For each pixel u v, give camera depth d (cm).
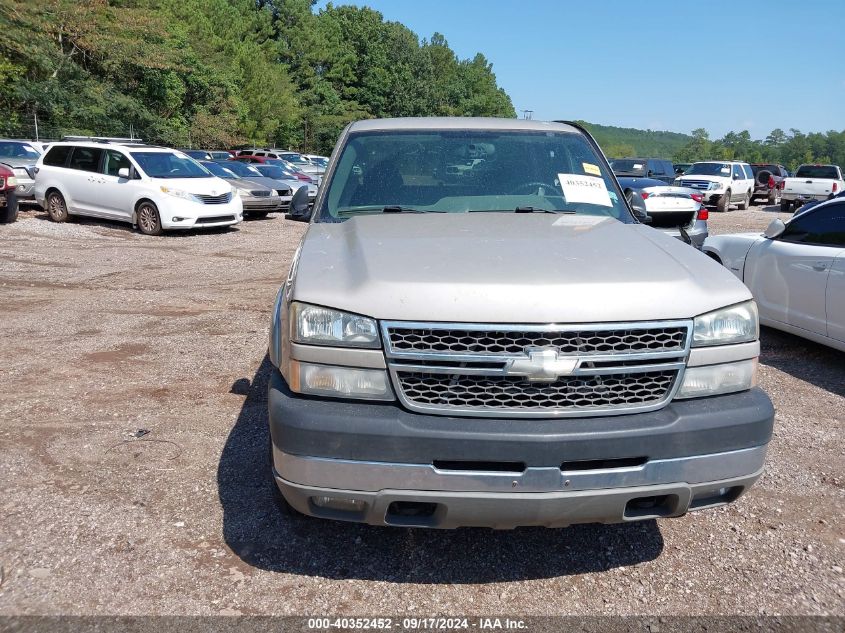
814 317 627
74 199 1532
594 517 272
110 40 3528
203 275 1022
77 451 421
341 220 388
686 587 301
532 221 367
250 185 1817
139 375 564
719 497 290
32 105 3225
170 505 360
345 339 271
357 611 283
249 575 304
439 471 262
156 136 3934
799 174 2828
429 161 421
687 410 276
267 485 382
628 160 2323
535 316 264
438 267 288
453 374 265
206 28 5256
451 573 311
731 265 746
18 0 3073
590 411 268
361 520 275
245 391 525
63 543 323
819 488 391
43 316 755
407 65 9444
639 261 304
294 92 7512
